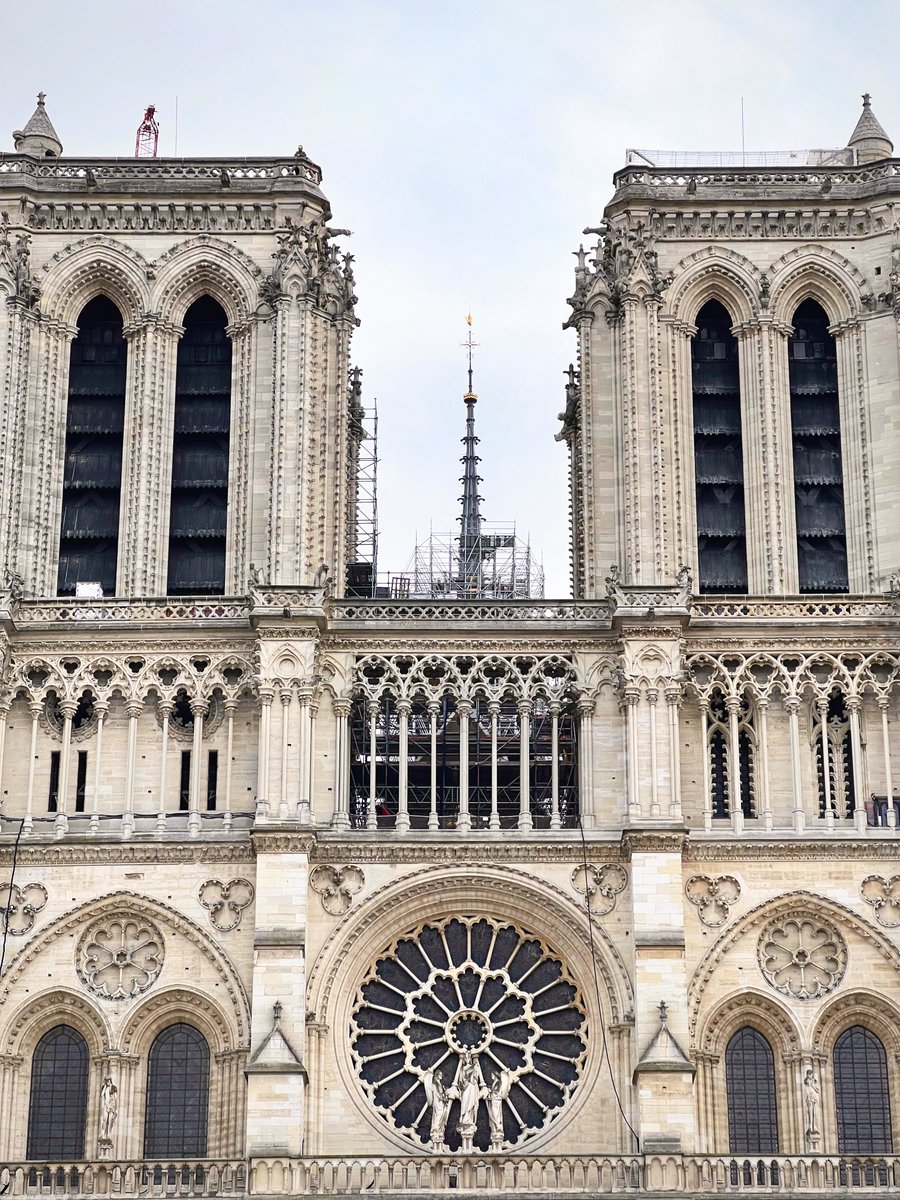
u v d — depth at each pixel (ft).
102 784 367.86
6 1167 338.75
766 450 390.21
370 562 455.63
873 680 373.61
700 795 367.86
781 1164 340.59
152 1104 355.15
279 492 378.32
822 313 403.54
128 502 386.52
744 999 358.02
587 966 359.66
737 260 400.06
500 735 389.39
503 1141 351.46
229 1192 338.34
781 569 384.27
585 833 363.56
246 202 399.44
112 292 399.85
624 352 389.39
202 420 396.98
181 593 386.73
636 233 396.98
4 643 370.53
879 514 385.09
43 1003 357.20
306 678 366.22
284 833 356.59
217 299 400.06
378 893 360.48
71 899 360.48
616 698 371.97
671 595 371.35
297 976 350.02
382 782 388.78
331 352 395.96
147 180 400.88
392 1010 360.28
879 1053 358.43
